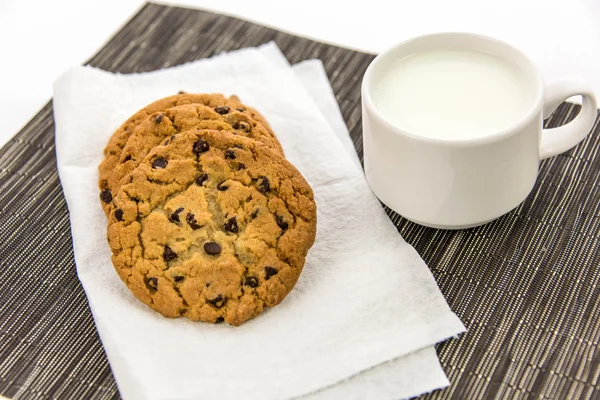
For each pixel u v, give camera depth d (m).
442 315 0.57
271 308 0.57
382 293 0.57
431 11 0.75
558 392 0.54
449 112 0.57
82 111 0.65
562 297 0.58
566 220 0.60
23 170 0.65
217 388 0.54
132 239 0.58
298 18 0.76
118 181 0.60
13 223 0.63
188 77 0.69
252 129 0.61
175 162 0.59
